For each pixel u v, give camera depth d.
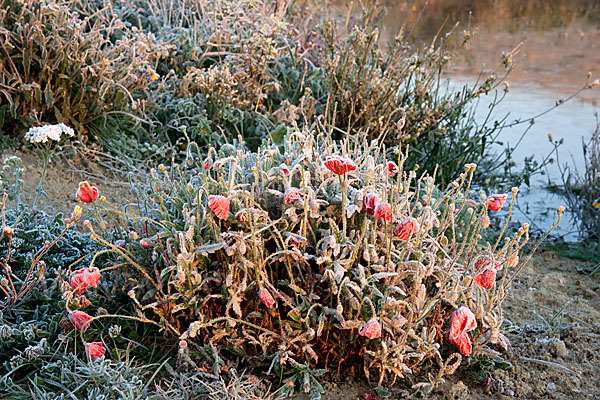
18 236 2.85
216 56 5.28
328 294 2.35
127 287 2.57
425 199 2.60
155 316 2.53
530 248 3.98
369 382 2.40
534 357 2.67
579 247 4.02
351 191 2.48
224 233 2.30
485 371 2.53
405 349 2.32
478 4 14.87
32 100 4.18
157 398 2.20
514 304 3.19
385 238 2.43
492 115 6.60
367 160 2.69
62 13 4.26
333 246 2.24
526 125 6.37
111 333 2.35
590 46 10.27
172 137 4.71
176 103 4.69
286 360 2.38
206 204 2.48
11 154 4.05
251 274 2.38
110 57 4.47
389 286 2.29
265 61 4.81
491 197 2.47
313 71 5.27
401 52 4.97
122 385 2.17
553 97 7.28
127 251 2.45
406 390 2.38
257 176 2.50
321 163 2.61
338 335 2.39
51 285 2.66
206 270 2.43
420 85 4.63
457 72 8.16
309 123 4.67
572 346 2.76
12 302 2.52
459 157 4.77
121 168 4.25
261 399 2.24
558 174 5.27
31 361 2.29
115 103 4.37
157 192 2.80
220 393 2.24
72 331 2.42
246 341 2.43
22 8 4.20
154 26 5.51
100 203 3.72
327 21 5.14
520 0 16.14
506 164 5.18
